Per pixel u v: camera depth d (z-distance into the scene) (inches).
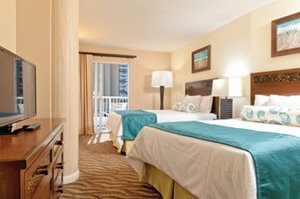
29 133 49.3
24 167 28.8
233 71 163.9
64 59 100.6
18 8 94.9
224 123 110.4
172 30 185.8
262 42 139.7
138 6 138.5
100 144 185.8
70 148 103.3
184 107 187.6
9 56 52.0
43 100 97.7
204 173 62.2
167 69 265.9
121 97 273.4
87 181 105.0
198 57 207.6
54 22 99.1
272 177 52.8
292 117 100.1
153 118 159.8
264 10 138.4
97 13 149.6
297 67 121.0
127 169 122.7
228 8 142.1
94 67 248.4
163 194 86.2
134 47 244.7
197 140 70.2
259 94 139.5
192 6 138.8
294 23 121.4
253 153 53.7
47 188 47.4
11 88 53.2
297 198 55.6
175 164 75.3
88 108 233.6
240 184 51.8
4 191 28.5
